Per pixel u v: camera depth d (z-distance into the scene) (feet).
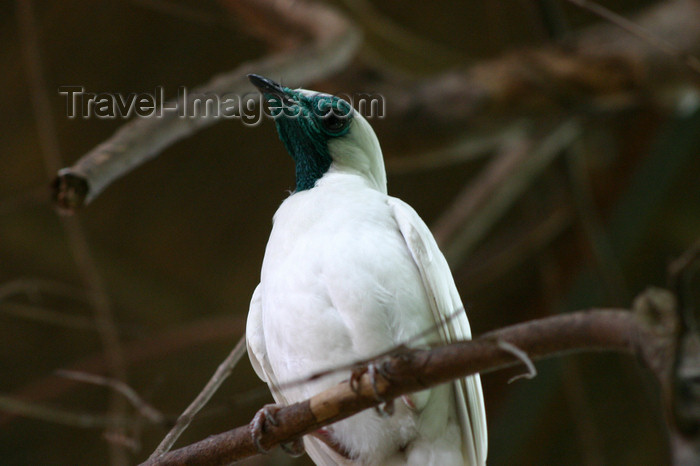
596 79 39.01
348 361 19.33
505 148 45.03
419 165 44.96
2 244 51.34
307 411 16.44
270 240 20.99
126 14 48.55
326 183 22.25
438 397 19.67
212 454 16.88
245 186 52.95
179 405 51.65
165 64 49.98
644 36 19.85
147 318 52.42
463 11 50.16
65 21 48.62
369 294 19.19
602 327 13.24
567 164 43.04
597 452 40.50
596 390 52.11
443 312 19.80
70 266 52.47
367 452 20.40
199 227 53.31
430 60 42.96
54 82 49.32
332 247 19.57
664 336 12.36
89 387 49.67
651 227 53.01
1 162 50.34
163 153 51.65
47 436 49.88
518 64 39.73
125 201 52.39
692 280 46.70
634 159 46.47
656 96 39.04
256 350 21.44
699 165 52.19
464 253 44.96
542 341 13.70
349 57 35.42
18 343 51.57
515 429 46.96
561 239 45.60
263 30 39.83
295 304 19.53
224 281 53.72
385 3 49.90
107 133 50.34
